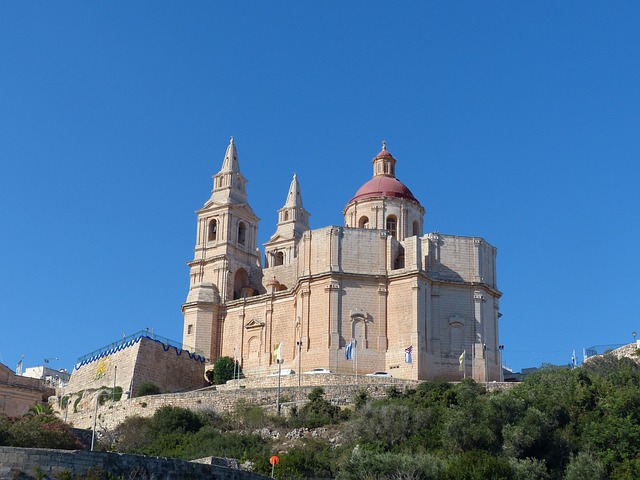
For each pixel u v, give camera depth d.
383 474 68.31
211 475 51.47
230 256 134.62
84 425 106.31
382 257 117.94
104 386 116.12
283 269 134.88
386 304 115.81
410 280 114.81
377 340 114.38
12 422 75.12
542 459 75.62
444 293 117.31
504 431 78.75
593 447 79.38
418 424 84.88
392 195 128.00
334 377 107.19
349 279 116.31
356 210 128.12
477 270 118.88
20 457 45.34
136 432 91.62
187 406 100.69
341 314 114.88
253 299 128.25
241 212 138.62
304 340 115.44
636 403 83.25
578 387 89.06
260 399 99.56
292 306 123.94
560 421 84.62
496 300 121.19
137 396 110.12
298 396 100.00
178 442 88.00
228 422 95.06
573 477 73.19
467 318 116.88
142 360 114.12
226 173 140.00
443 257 118.88
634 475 74.81
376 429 84.75
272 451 82.56
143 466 48.75
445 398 92.94
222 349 129.25
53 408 114.75
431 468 68.88
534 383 96.50
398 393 99.06
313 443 85.94
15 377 105.69
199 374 124.25
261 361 124.12
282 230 150.62
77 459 46.59
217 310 130.88
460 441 78.88
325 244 118.00
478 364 114.81
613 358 109.44
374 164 134.88
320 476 72.81
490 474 68.00
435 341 114.75
